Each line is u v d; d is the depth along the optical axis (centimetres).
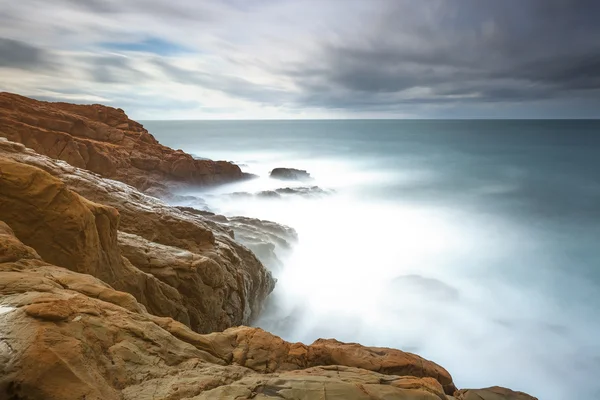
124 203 1495
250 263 1652
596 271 2647
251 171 6400
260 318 1752
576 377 1611
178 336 694
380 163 7188
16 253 712
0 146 1368
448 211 4022
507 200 4456
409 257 2812
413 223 3606
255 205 3641
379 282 2277
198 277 1210
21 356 439
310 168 6700
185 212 1873
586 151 8362
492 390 820
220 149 9475
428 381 702
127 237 1290
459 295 2166
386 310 1970
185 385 530
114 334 571
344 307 1983
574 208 4138
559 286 2433
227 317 1320
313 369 709
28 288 602
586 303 2245
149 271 1165
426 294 2108
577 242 3175
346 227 3375
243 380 580
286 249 2308
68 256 849
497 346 1775
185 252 1294
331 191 4450
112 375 502
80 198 973
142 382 516
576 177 5691
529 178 5669
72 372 444
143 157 3659
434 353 1700
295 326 1800
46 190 845
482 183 5350
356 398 568
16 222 820
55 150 2947
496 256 2877
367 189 4934
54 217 841
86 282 712
